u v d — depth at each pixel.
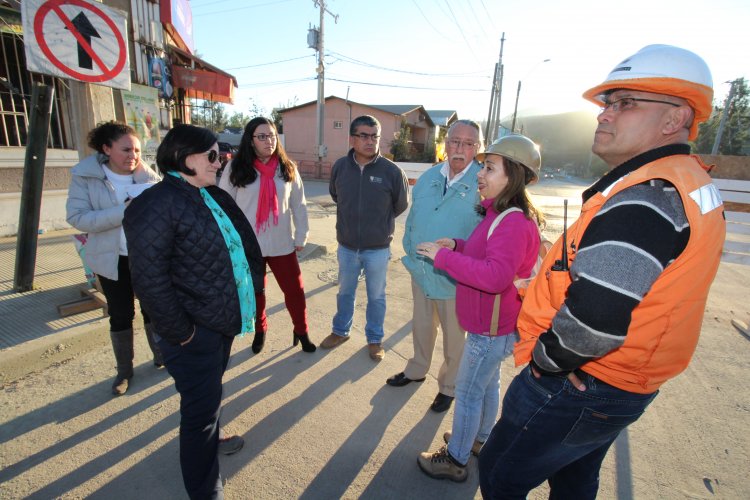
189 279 1.68
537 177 1.82
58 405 2.48
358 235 3.17
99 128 2.48
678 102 1.10
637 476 2.21
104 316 3.27
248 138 2.86
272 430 2.42
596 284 1.03
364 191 3.12
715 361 3.54
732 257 4.86
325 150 22.16
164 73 6.38
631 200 1.05
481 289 1.72
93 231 2.38
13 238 5.27
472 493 2.08
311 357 3.26
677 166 1.08
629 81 1.11
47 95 3.37
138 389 2.68
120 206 2.41
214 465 1.82
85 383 2.70
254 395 2.73
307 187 17.77
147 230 1.55
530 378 1.38
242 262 1.92
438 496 2.05
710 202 1.07
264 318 3.20
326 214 9.92
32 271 3.67
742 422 2.71
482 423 2.30
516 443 1.40
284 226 3.06
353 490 2.04
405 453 2.31
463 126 2.41
